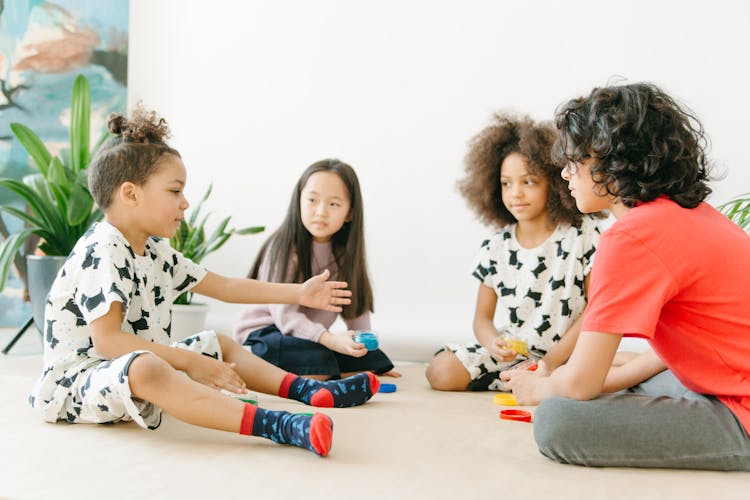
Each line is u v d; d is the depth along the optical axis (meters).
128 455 0.96
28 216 1.90
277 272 1.70
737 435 0.93
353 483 0.85
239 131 2.31
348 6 2.20
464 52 2.09
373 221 2.15
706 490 0.86
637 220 0.97
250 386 1.35
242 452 0.98
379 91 2.17
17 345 2.05
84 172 1.89
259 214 2.29
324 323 1.74
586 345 0.98
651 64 1.94
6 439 1.03
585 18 1.99
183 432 1.08
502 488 0.85
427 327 2.09
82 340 1.15
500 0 2.06
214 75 2.33
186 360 1.14
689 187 1.01
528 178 1.61
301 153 2.24
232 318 2.26
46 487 0.82
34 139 1.96
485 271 1.71
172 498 0.79
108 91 2.39
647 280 0.95
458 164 2.09
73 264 1.16
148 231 1.24
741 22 1.87
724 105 1.88
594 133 1.01
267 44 2.28
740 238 0.99
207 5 2.34
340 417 1.22
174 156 1.26
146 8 2.40
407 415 1.27
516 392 1.16
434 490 0.84
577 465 0.96
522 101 2.04
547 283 1.63
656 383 1.19
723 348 0.96
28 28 2.36
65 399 1.12
